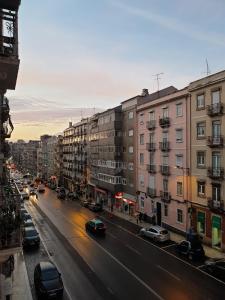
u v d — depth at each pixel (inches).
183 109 1572.3
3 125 1001.5
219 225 1327.5
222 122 1314.0
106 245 1400.1
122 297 871.7
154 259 1199.6
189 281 981.8
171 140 1675.7
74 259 1205.7
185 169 1550.2
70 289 927.7
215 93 1355.8
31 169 7775.6
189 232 1389.0
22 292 908.6
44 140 6230.3
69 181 4192.9
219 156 1336.1
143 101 2063.2
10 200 661.3
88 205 2492.6
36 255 1258.6
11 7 414.3
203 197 1427.2
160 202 1790.1
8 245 501.4
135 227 1776.6
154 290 916.6
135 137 2087.8
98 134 2716.5
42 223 1893.5
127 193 2226.9
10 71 401.4
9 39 410.3
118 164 2299.5
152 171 1851.6
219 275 1004.6
